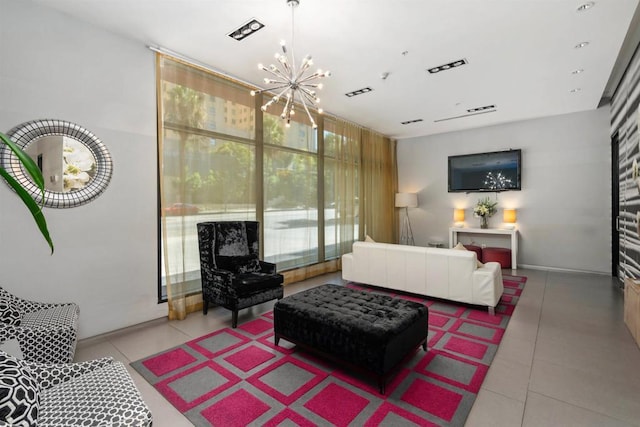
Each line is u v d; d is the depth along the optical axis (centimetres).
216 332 313
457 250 379
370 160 692
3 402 94
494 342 285
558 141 590
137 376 232
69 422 119
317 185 552
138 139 324
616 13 277
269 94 464
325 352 239
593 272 562
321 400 203
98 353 267
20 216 256
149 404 199
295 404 199
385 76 411
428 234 756
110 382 146
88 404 130
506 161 638
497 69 391
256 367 245
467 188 688
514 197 637
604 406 195
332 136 586
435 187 742
